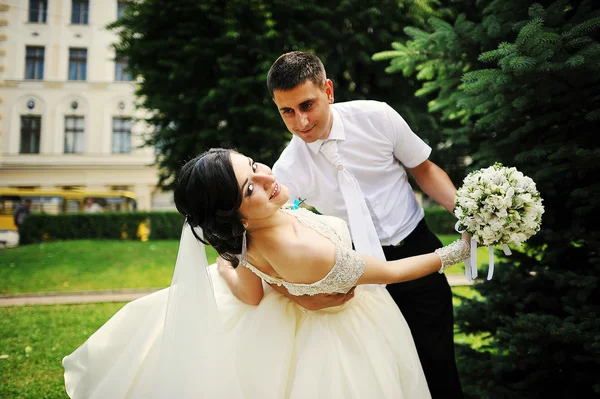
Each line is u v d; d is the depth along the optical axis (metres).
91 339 2.03
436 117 8.58
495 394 2.62
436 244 2.56
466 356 3.07
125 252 10.32
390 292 2.45
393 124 2.40
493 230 1.89
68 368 2.02
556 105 2.56
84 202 19.83
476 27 2.86
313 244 1.72
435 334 2.43
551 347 2.39
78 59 21.98
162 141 10.59
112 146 22.12
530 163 2.68
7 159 21.61
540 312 2.58
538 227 1.94
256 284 2.05
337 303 1.93
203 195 1.69
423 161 2.53
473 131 3.13
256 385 1.84
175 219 15.75
